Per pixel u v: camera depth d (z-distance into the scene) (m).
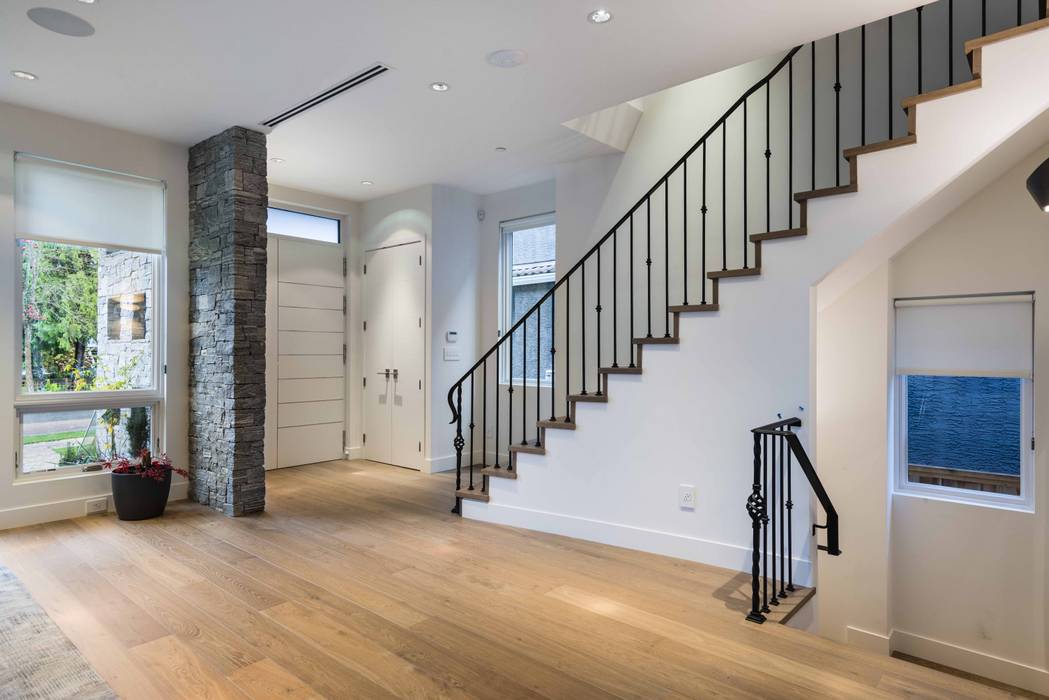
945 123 2.77
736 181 4.38
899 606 4.21
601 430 3.75
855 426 4.13
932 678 2.20
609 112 4.64
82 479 4.22
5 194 3.87
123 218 4.40
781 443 2.96
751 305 3.26
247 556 3.45
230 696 2.05
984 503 3.97
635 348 4.86
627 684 2.15
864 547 4.11
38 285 4.06
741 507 3.29
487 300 6.32
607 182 5.01
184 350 4.67
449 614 2.71
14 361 3.93
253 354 4.35
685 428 3.46
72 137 4.12
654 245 4.75
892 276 4.11
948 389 4.17
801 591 3.02
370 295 6.52
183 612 2.70
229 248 4.25
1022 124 2.62
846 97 3.96
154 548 3.57
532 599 2.88
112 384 4.38
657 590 3.00
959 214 3.89
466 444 6.21
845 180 3.96
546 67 3.35
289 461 6.06
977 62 2.69
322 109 3.97
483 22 2.87
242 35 3.01
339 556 3.46
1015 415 3.96
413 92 3.70
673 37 3.01
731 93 4.41
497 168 5.36
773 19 2.83
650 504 3.57
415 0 2.68
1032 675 3.75
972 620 3.96
